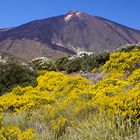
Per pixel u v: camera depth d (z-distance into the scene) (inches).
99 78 891.4
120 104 399.2
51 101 618.5
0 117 462.6
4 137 388.2
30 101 590.2
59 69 1221.1
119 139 339.6
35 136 386.9
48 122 465.1
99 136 349.1
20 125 456.1
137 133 343.3
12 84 839.1
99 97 490.9
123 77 781.3
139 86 450.9
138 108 385.1
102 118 385.1
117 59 898.7
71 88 690.8
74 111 468.8
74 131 390.0
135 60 856.3
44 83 848.9
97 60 1114.1
